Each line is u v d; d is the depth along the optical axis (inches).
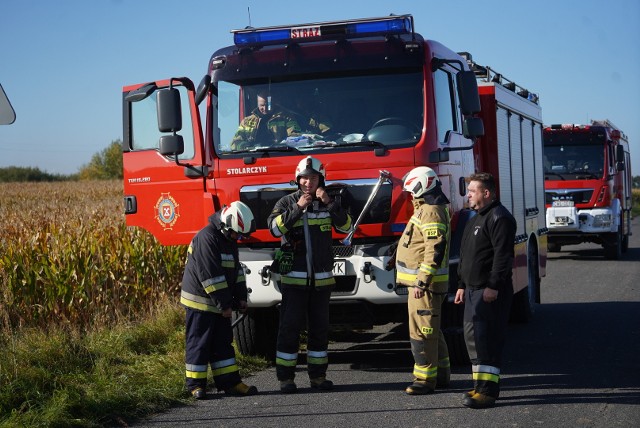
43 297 400.2
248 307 302.0
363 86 305.1
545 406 247.9
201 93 310.3
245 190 303.7
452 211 305.4
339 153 295.7
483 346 249.9
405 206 290.0
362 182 292.8
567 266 708.7
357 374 303.9
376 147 294.0
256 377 302.0
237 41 321.7
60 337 313.7
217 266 266.2
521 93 460.8
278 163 300.5
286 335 275.9
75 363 296.4
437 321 267.3
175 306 402.3
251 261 295.4
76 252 416.2
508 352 340.2
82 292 397.4
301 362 331.6
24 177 3496.6
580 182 757.9
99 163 4200.3
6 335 336.5
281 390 275.4
